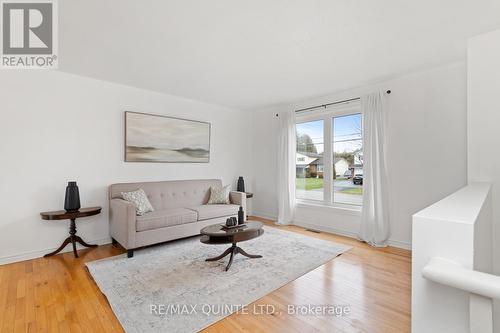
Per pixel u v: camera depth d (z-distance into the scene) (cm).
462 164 287
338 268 265
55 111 313
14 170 286
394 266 271
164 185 394
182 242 355
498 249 186
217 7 187
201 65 298
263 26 214
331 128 425
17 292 214
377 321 175
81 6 186
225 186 464
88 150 339
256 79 346
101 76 335
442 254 60
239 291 216
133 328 166
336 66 301
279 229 430
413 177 324
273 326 170
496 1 178
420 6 185
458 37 230
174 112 429
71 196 296
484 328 51
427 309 61
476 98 204
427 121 312
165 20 204
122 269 260
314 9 190
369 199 351
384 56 273
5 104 282
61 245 310
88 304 196
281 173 475
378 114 346
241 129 539
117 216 315
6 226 281
